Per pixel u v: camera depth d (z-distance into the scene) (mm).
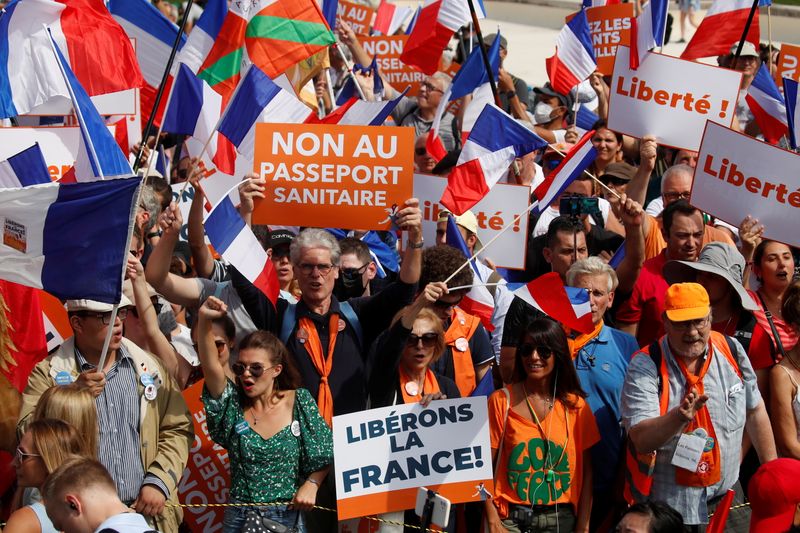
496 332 7383
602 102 11547
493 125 7375
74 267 5363
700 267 6508
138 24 8742
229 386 5750
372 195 6281
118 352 5719
